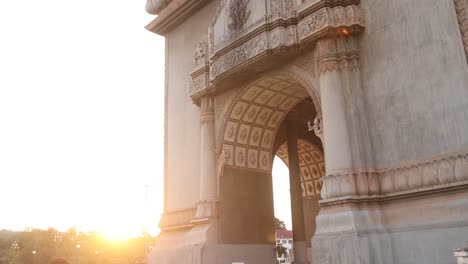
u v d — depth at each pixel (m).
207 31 20.58
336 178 12.26
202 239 16.61
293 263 21.70
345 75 13.19
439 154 10.91
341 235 11.56
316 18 13.65
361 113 12.81
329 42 13.54
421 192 11.02
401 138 11.85
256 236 18.03
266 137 19.39
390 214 11.69
